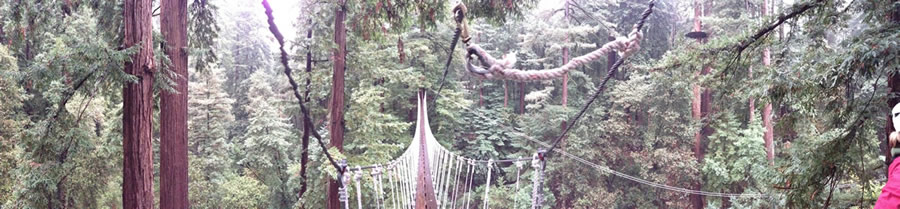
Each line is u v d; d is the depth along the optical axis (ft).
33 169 23.00
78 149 24.06
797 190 16.60
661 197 59.26
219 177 65.26
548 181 64.54
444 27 63.77
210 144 69.82
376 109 43.68
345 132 44.01
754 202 31.30
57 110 22.74
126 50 19.89
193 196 58.34
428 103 66.85
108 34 24.57
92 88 22.12
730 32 49.57
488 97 80.48
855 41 13.04
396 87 61.87
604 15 71.51
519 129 72.23
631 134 61.36
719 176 51.83
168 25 24.03
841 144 15.90
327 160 33.12
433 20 29.12
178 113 24.27
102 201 47.19
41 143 22.44
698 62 18.24
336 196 33.78
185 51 24.54
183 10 24.72
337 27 34.37
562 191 61.21
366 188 37.93
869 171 16.42
